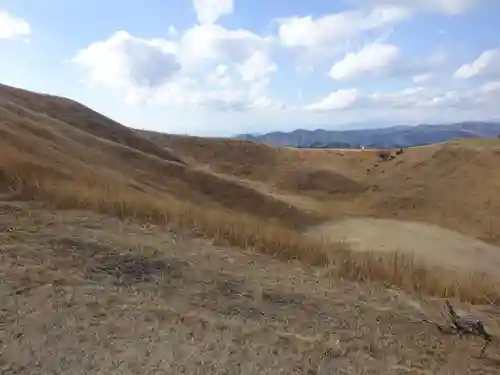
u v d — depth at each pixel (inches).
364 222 1541.6
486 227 1646.2
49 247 310.7
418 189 2161.7
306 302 274.4
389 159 2628.0
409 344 228.8
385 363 206.2
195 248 364.8
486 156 2236.7
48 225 364.5
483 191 1963.6
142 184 1029.2
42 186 490.6
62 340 196.1
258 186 2250.2
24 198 448.1
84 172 776.9
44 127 1079.6
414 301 295.7
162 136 2915.8
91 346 193.8
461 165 2236.7
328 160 2773.1
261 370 188.2
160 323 222.7
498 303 314.3
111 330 209.8
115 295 251.4
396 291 315.3
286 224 1248.2
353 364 202.1
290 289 294.5
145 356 190.1
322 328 239.3
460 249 1196.5
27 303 227.1
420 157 2479.1
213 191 1261.1
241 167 2679.6
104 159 1076.5
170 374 178.4
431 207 1973.4
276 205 1353.3
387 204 2087.8
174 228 417.7
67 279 263.4
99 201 461.7
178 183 1189.1
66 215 408.8
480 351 227.6
